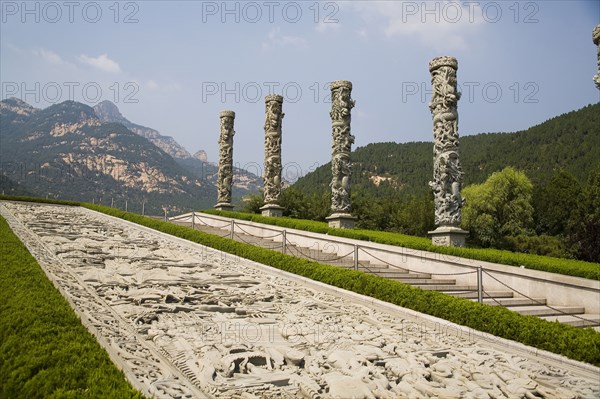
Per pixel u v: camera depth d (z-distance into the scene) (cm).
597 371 693
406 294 1012
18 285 778
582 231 3136
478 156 6588
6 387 452
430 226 3406
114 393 425
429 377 650
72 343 534
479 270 1047
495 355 755
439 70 1664
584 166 5062
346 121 2128
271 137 2506
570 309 1124
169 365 627
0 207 2294
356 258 1343
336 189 2108
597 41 1286
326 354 700
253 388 566
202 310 914
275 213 2450
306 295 1113
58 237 1578
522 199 3294
